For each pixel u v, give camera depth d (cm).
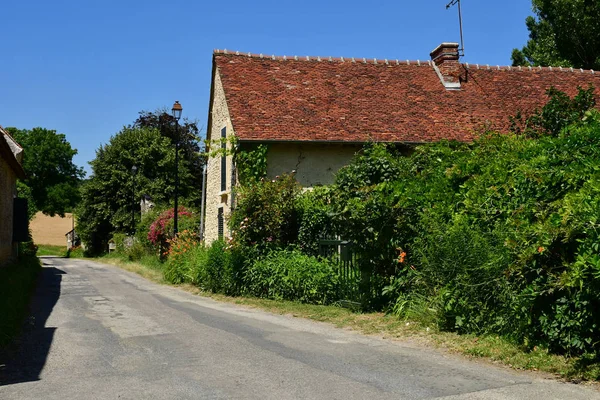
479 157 932
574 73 2142
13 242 2203
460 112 1873
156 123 4869
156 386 559
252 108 1748
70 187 6500
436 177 994
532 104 1948
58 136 6619
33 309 1182
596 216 589
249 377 588
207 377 591
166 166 4569
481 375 589
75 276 2242
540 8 3056
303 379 576
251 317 1038
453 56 2033
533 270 675
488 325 758
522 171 747
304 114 1761
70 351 740
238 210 1410
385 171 1147
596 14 2847
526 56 3275
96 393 539
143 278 2119
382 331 852
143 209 4291
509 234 748
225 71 1911
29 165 6256
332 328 905
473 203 841
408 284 955
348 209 1027
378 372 604
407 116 1819
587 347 617
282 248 1324
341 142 1672
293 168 1695
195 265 1659
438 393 520
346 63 2052
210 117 2223
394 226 979
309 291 1175
